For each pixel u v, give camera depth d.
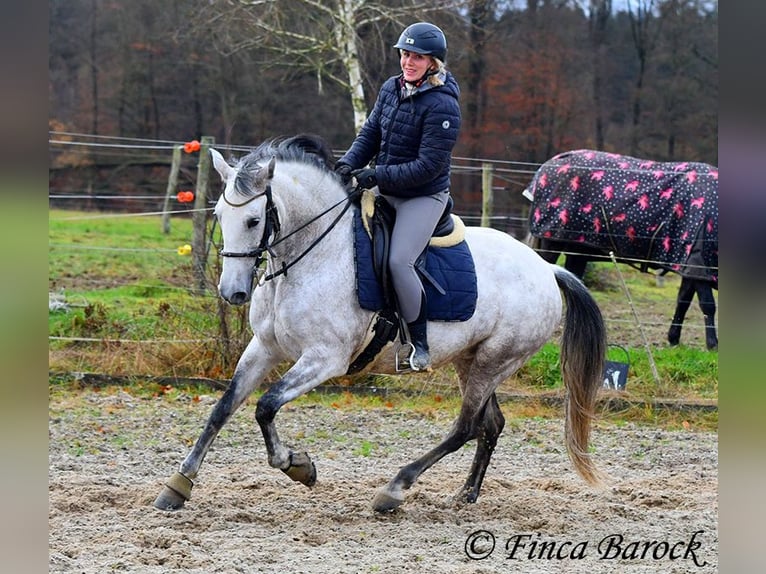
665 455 9.33
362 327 6.66
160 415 9.77
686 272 13.02
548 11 26.27
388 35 18.14
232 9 16.27
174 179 20.39
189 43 24.86
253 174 6.08
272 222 6.23
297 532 6.32
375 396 10.96
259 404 6.36
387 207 6.87
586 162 13.58
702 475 8.65
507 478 8.23
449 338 7.00
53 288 13.61
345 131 25.97
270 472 7.99
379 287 6.63
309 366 6.45
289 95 26.14
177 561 5.52
